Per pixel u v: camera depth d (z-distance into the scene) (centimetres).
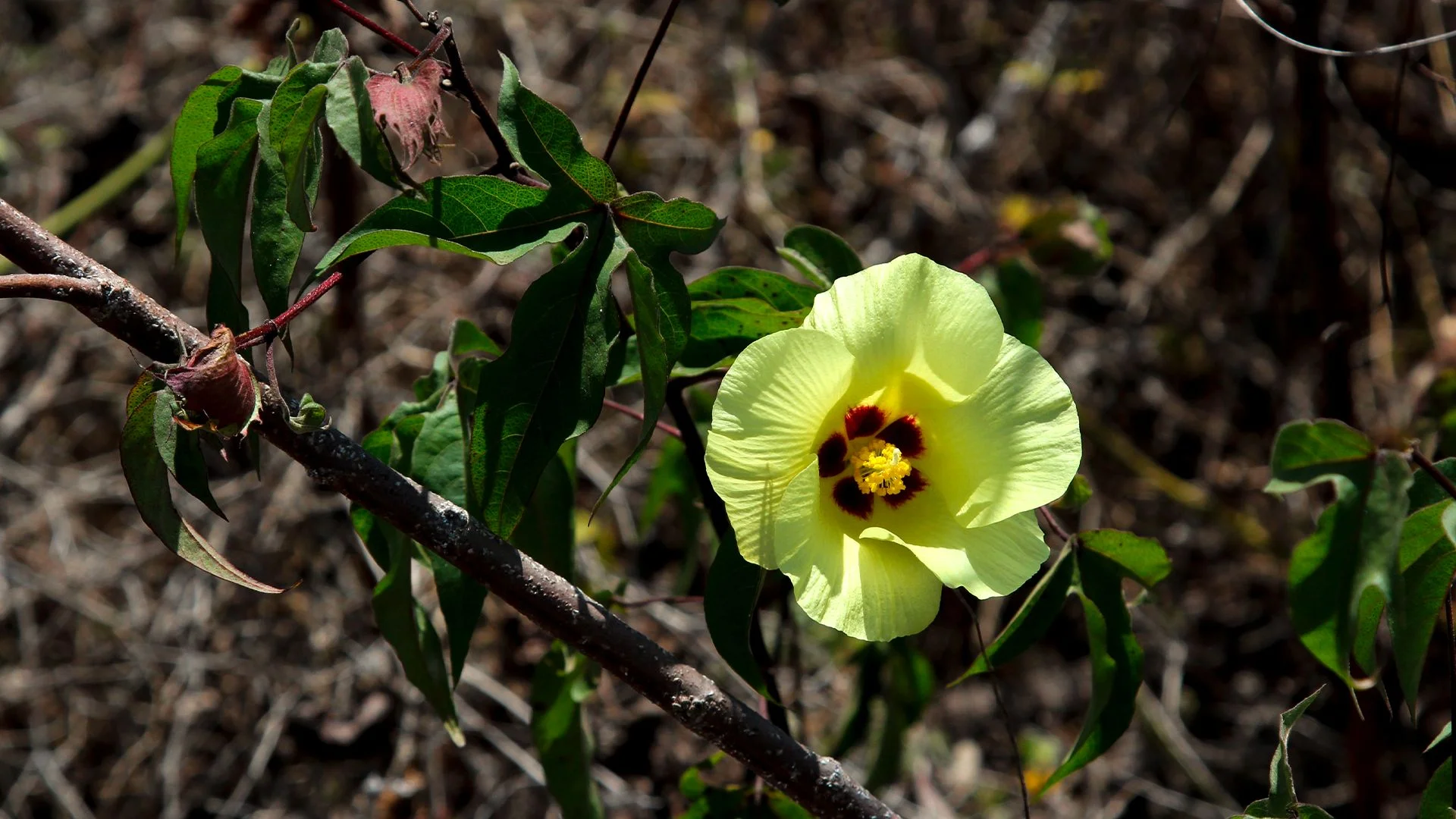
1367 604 225
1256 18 263
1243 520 496
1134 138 561
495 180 176
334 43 174
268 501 473
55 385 499
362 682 440
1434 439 315
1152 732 463
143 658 455
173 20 565
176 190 200
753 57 541
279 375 479
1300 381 511
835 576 181
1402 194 509
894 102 568
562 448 242
